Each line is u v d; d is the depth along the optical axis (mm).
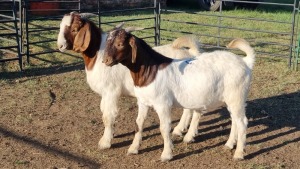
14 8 6602
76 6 11117
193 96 4285
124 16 10797
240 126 4395
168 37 8695
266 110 5488
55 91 5902
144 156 4492
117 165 4355
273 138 4848
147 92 4234
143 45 4207
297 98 5848
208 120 5199
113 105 4586
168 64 4273
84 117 5234
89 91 5941
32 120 5125
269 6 14000
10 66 6680
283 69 6898
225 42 8508
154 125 5055
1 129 4910
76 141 4727
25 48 7348
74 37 4480
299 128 5062
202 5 12641
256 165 4359
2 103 5500
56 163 4355
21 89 5918
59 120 5148
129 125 5062
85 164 4348
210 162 4414
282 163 4402
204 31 9367
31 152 4516
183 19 10742
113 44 4078
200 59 4367
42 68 6684
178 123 5102
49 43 7762
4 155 4453
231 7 12719
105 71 4512
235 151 4500
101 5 11711
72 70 6652
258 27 10023
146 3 12484
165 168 4312
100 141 4617
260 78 6527
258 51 7539
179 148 4629
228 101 4367
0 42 7633
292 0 16047
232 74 4309
